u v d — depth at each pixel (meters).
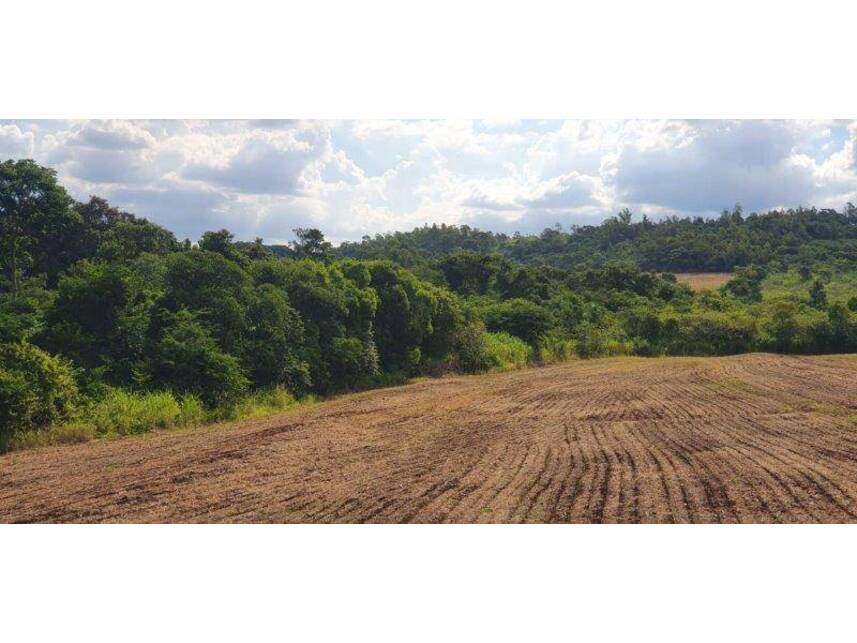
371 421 17.70
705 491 9.70
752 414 18.16
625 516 8.59
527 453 12.83
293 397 23.53
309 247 41.12
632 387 26.72
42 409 15.09
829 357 44.88
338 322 28.06
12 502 9.31
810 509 8.83
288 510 8.91
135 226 37.47
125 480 10.50
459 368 36.31
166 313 20.80
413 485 10.20
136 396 17.70
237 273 23.58
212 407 19.66
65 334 18.77
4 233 31.47
